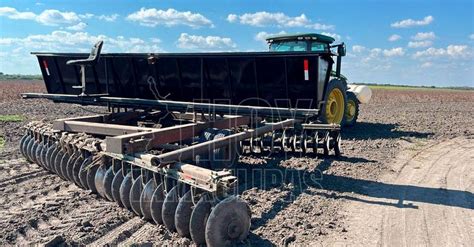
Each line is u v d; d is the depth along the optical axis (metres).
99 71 8.52
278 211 5.59
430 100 34.22
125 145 5.33
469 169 8.20
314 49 11.73
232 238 4.39
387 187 6.85
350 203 6.02
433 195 6.45
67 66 8.77
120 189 5.38
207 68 7.36
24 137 8.12
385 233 4.98
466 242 4.76
